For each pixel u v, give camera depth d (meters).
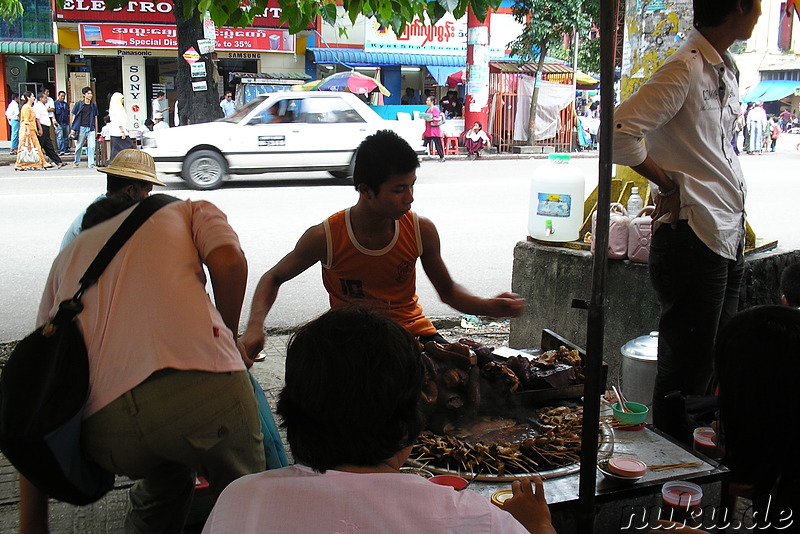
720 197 3.02
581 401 3.03
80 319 2.12
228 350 2.22
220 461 2.22
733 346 2.08
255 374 4.60
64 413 1.97
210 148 12.64
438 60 23.83
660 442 2.71
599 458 2.53
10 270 7.18
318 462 1.41
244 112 13.08
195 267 2.24
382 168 2.75
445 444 2.60
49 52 19.92
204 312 2.17
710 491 2.48
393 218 2.88
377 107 21.80
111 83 21.77
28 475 2.03
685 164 3.00
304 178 14.45
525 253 4.79
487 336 5.66
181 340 2.11
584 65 23.70
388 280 3.12
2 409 1.99
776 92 32.44
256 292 3.00
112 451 2.10
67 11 20.03
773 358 2.01
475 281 6.95
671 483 2.33
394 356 1.41
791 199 12.20
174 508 2.49
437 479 2.32
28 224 9.38
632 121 2.78
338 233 3.03
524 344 4.89
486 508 1.40
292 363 1.44
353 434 1.38
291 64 22.92
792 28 33.25
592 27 22.42
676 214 3.03
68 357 2.05
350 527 1.34
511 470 2.49
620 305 4.29
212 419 2.14
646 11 4.55
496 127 21.34
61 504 3.12
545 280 4.69
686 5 4.42
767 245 4.46
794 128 35.38
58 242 8.38
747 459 2.12
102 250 2.18
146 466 2.20
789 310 2.08
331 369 1.38
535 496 1.84
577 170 4.68
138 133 17.56
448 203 11.45
